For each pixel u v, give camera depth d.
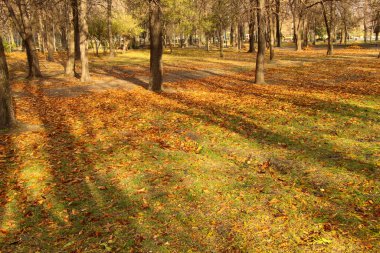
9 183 6.36
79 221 5.00
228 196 5.55
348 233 4.39
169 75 24.09
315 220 4.73
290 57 35.78
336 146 7.68
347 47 52.50
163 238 4.51
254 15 19.77
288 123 9.84
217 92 16.45
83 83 20.78
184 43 70.19
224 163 7.05
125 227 4.79
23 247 4.43
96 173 6.71
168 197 5.61
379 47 50.75
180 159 7.30
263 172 6.50
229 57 38.69
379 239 4.21
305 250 4.10
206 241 4.41
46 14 34.94
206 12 41.34
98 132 9.65
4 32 47.62
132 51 50.25
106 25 42.75
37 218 5.13
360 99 12.50
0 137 9.27
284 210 5.04
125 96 15.76
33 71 23.02
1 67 9.72
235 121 10.34
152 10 16.22
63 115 12.08
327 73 21.67
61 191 5.98
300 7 40.22
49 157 7.68
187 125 10.11
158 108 12.73
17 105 14.19
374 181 5.77
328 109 11.20
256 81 18.80
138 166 6.97
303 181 6.00
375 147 7.45
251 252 4.14
